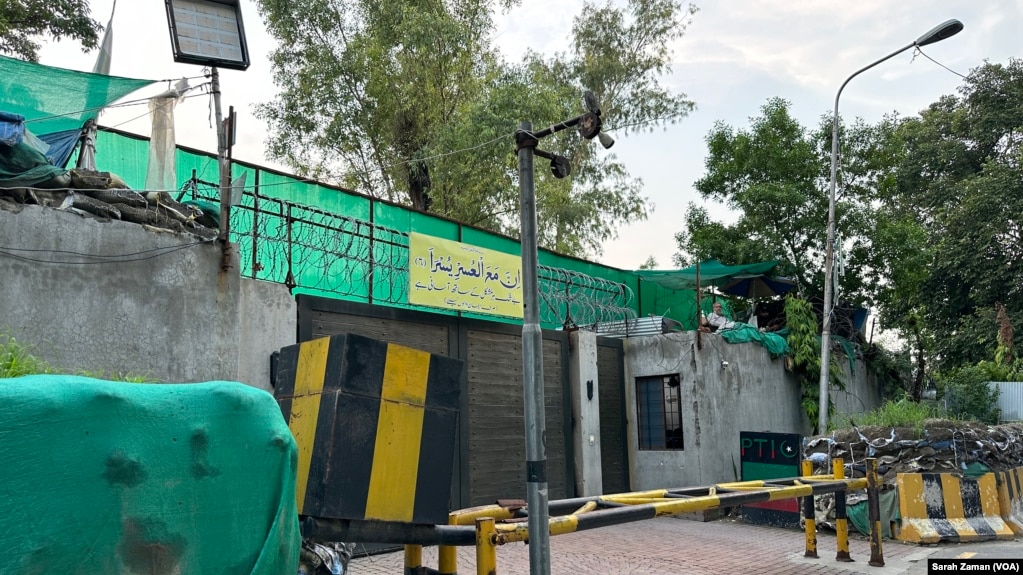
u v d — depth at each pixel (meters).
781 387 16.75
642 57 24.52
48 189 7.07
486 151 19.27
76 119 8.39
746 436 13.63
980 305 26.02
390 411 3.71
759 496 7.10
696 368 14.27
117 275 7.11
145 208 7.64
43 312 6.62
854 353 19.59
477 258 11.97
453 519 4.76
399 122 21.95
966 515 11.59
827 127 20.69
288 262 9.53
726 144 21.64
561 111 20.42
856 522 11.77
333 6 21.34
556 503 5.59
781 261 19.31
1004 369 21.33
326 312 9.63
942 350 25.97
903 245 19.69
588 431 13.44
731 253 20.33
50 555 2.28
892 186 20.56
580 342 13.59
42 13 14.96
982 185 25.97
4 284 6.44
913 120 33.34
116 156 9.40
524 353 4.62
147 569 2.48
